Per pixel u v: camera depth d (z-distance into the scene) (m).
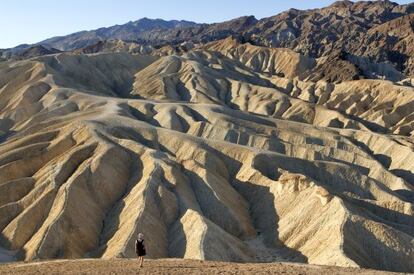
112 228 61.38
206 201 65.25
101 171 69.69
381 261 48.47
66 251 56.78
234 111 110.12
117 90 161.00
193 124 102.19
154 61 184.62
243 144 93.38
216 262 32.03
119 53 179.00
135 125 89.06
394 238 49.81
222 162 77.75
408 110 136.75
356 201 62.56
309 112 135.12
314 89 166.12
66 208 61.00
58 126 93.19
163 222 60.88
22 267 32.81
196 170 70.94
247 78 179.62
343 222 51.50
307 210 58.34
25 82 137.12
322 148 91.00
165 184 67.12
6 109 124.19
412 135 120.19
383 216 61.56
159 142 84.31
